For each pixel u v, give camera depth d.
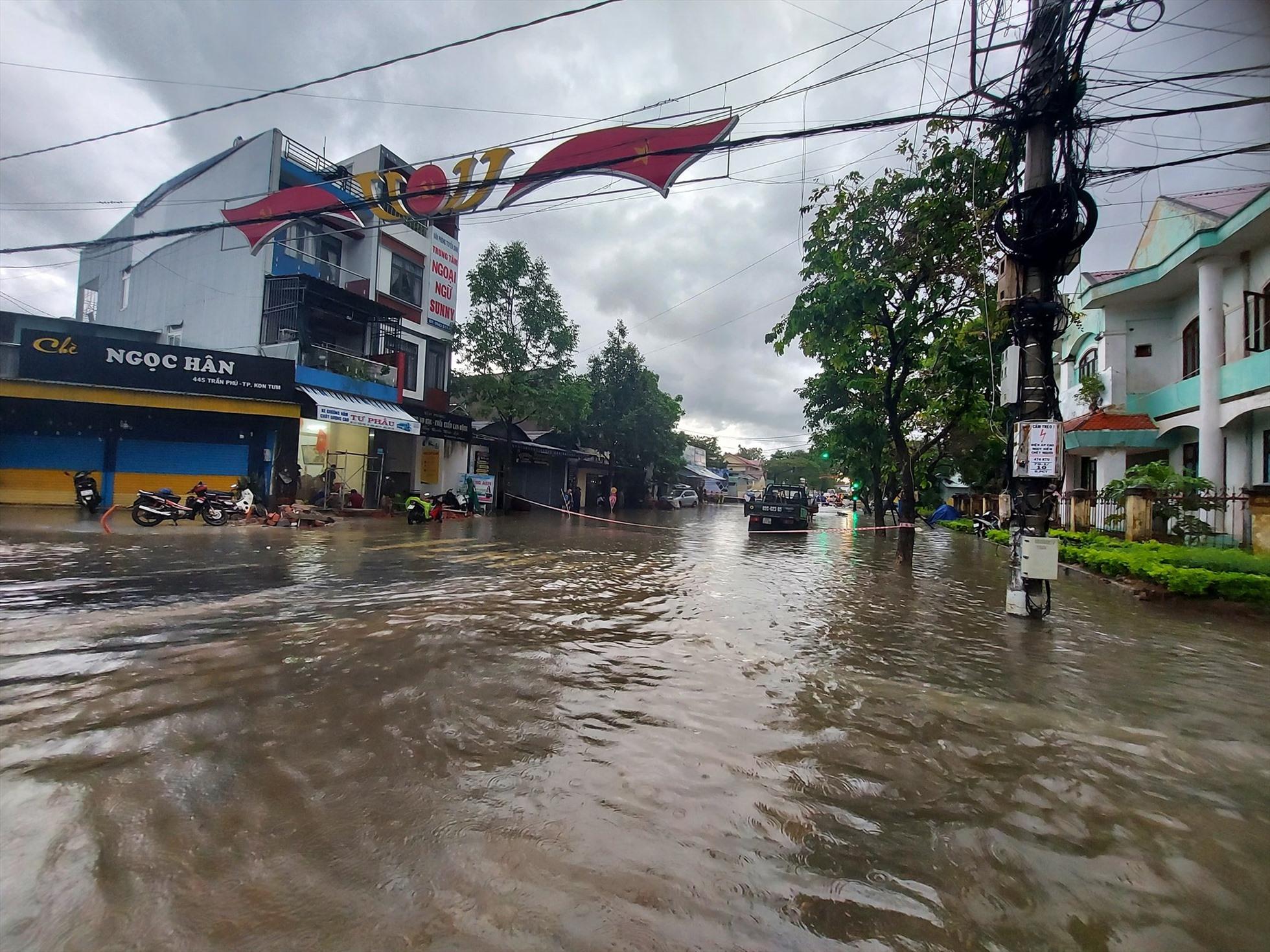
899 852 2.36
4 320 18.97
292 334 17.98
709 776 2.92
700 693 4.09
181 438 15.91
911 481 11.41
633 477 39.22
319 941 1.79
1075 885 2.19
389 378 20.30
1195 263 13.00
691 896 2.05
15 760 2.83
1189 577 7.60
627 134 8.87
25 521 12.23
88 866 2.09
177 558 8.84
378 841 2.29
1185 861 2.35
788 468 75.25
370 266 21.05
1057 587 9.48
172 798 2.55
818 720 3.68
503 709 3.66
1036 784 2.95
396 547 11.49
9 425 14.43
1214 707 4.07
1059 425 6.66
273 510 16.42
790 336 10.23
